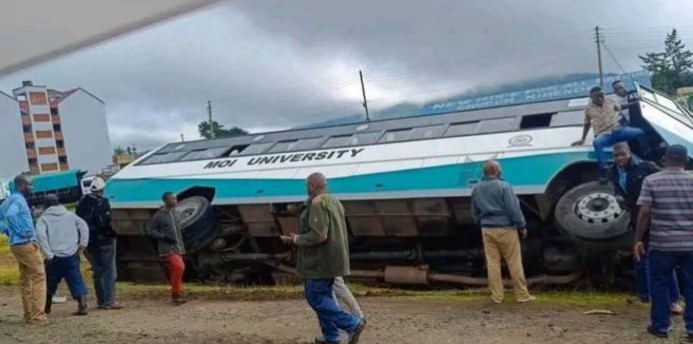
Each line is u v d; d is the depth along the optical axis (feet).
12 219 27.81
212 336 24.30
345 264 20.59
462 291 33.53
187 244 40.73
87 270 50.16
